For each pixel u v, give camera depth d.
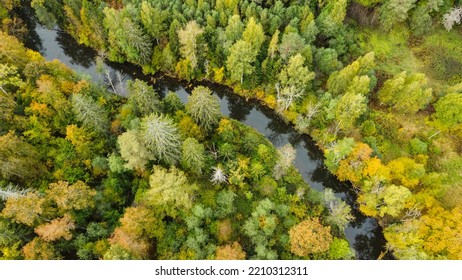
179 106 66.31
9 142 52.78
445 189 60.81
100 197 56.44
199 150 56.69
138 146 52.81
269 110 75.81
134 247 49.66
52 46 88.19
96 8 78.88
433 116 69.81
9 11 88.25
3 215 48.72
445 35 79.94
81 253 50.25
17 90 65.25
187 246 53.81
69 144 60.72
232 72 72.75
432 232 54.75
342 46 74.62
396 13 75.38
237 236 56.84
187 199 53.47
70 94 66.06
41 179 57.59
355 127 69.19
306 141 72.75
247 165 64.06
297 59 64.44
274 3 78.75
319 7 76.50
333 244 54.78
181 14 74.19
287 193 63.31
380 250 61.81
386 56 78.75
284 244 55.78
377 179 58.44
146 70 79.94
